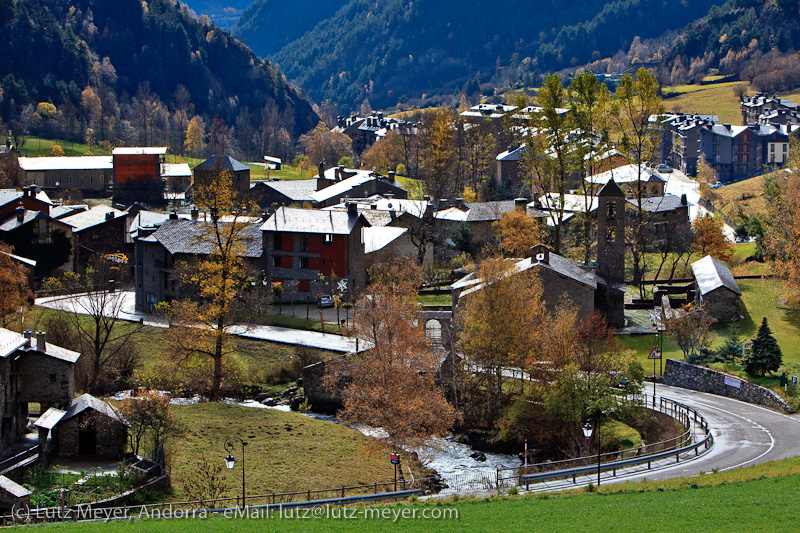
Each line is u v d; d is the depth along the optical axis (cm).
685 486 4994
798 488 4691
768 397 7412
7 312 9531
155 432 6806
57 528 4703
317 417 8206
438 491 6316
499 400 7875
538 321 8856
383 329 7950
